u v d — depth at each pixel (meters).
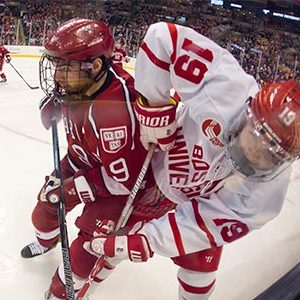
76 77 1.26
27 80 5.11
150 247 1.20
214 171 1.12
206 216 1.14
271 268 1.57
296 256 1.61
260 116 0.94
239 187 1.08
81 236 1.50
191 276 1.36
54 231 1.72
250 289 1.46
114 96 1.28
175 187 1.31
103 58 1.27
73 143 1.48
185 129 1.23
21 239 1.89
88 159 1.49
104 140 1.31
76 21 1.27
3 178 2.35
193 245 1.17
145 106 1.19
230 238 1.14
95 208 1.48
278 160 0.95
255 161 0.97
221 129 1.06
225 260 1.67
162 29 1.12
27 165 2.52
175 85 1.13
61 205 1.52
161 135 1.21
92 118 1.29
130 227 1.42
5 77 4.86
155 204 1.44
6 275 1.66
